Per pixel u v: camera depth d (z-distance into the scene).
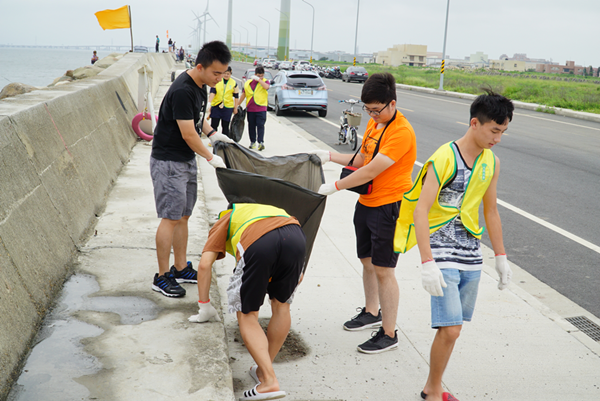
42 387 2.53
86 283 3.75
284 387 2.98
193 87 3.50
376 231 3.32
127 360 2.81
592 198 8.08
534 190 8.49
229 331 3.57
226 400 2.51
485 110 2.51
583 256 5.58
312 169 3.60
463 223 2.70
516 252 5.65
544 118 19.98
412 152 3.27
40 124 4.50
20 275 3.12
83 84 7.71
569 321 4.09
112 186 6.41
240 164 3.52
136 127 9.48
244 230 2.69
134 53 20.69
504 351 3.51
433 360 2.81
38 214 3.75
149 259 4.25
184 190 3.69
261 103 9.96
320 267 4.80
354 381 3.08
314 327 3.72
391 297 3.40
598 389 3.11
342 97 25.42
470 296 2.83
